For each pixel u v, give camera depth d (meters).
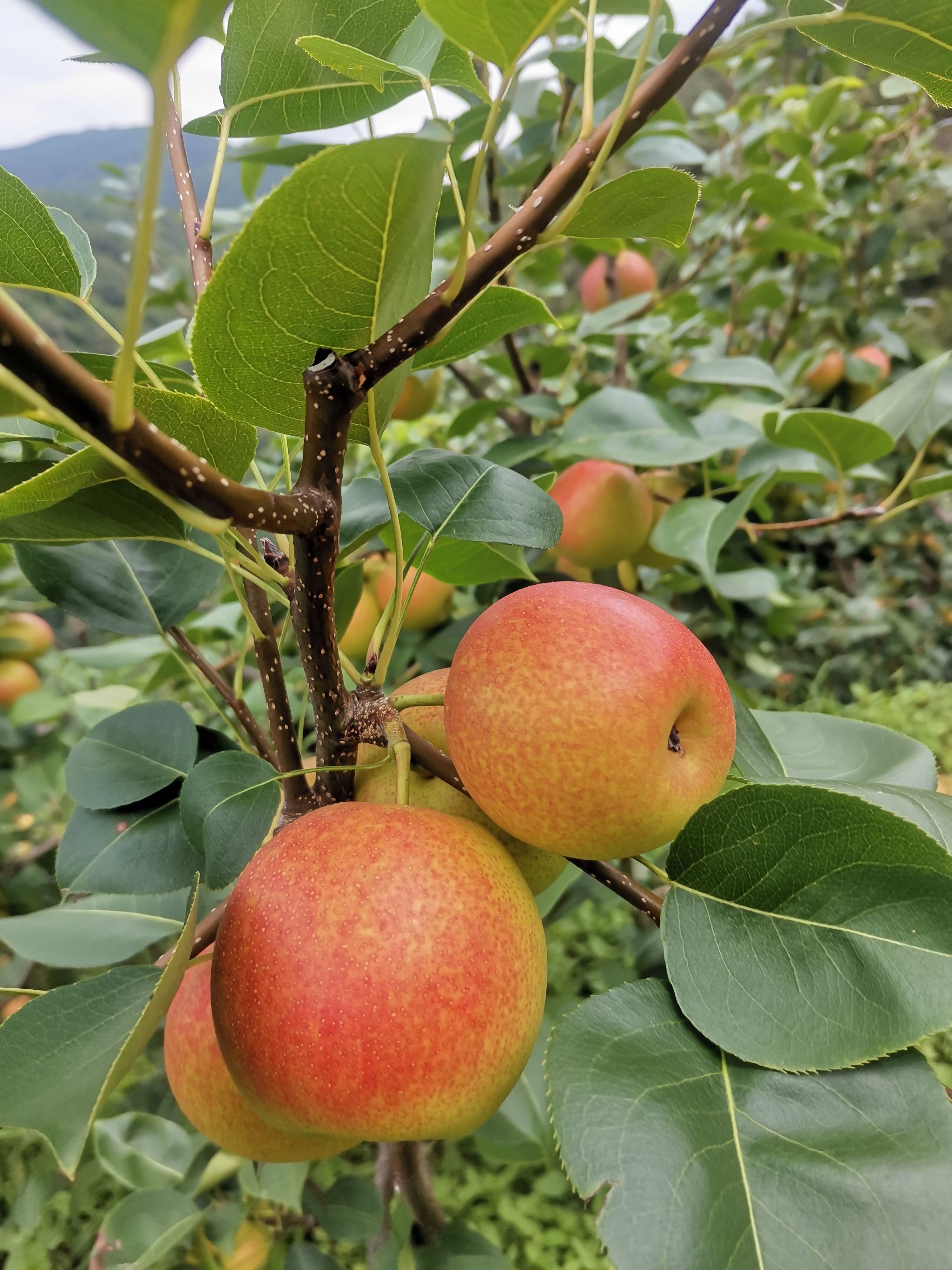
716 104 3.64
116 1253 1.53
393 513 0.79
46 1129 0.62
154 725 1.12
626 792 0.72
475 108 1.81
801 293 3.25
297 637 0.75
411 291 0.63
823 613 4.20
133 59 0.34
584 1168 0.66
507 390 3.87
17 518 0.78
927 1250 0.61
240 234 0.52
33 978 2.31
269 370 0.63
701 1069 0.73
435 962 0.65
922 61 0.69
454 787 0.85
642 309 2.69
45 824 3.01
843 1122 0.69
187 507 0.53
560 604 0.78
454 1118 0.67
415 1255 1.47
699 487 2.36
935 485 1.81
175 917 1.30
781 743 1.15
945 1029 0.66
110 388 0.60
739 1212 0.63
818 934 0.74
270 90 0.99
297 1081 0.65
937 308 4.79
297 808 0.93
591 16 0.60
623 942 2.87
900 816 0.75
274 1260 1.93
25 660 2.86
